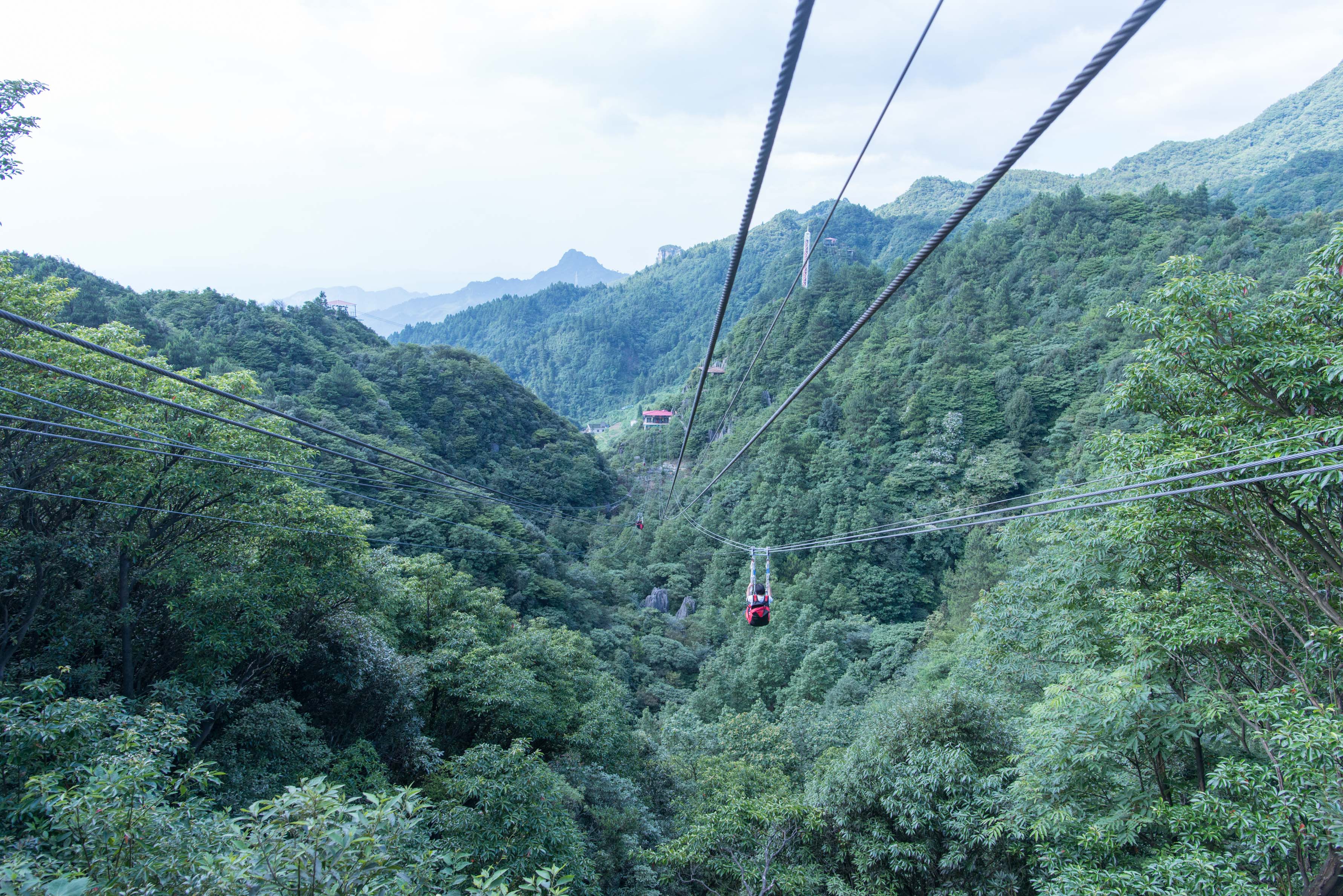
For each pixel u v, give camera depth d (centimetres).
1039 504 648
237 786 1388
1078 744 1122
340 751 1730
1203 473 422
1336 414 946
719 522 7681
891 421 8012
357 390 6744
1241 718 1057
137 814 687
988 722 1553
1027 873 1261
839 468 7312
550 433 8988
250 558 1725
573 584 5781
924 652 3956
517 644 2612
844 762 1609
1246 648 1062
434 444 7119
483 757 1573
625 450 13100
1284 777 866
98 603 1595
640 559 7362
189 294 7500
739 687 4034
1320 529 974
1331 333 937
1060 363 7700
